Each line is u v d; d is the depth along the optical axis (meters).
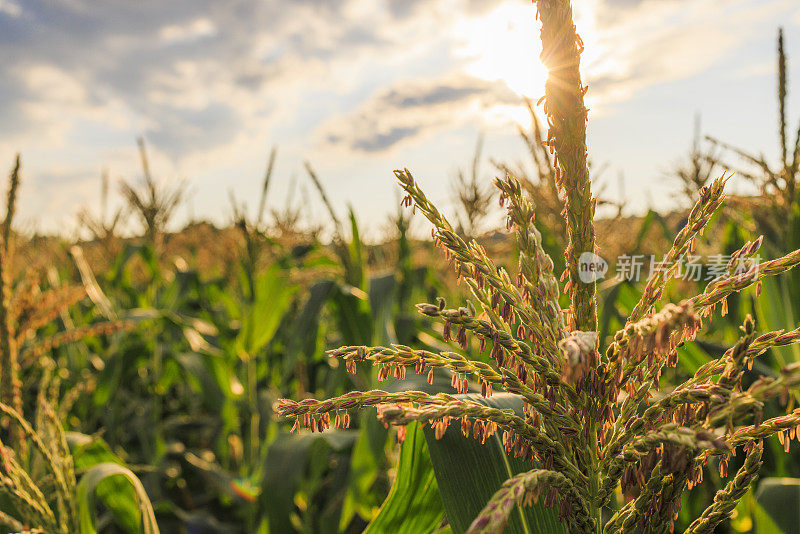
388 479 4.18
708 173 3.99
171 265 10.56
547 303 0.99
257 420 5.18
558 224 3.25
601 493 1.05
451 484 1.37
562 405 1.06
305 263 5.93
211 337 6.85
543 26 0.94
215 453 6.09
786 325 2.99
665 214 5.07
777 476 2.95
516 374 1.01
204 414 7.73
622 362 0.96
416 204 1.00
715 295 0.92
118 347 5.71
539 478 0.79
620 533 1.04
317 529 4.72
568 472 1.02
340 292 4.66
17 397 2.31
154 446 6.01
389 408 0.83
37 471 2.25
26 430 1.77
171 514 4.83
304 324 4.57
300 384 6.17
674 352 0.96
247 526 4.59
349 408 0.94
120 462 2.64
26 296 2.62
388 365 1.00
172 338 7.09
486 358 1.92
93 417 5.50
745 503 2.88
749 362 0.89
